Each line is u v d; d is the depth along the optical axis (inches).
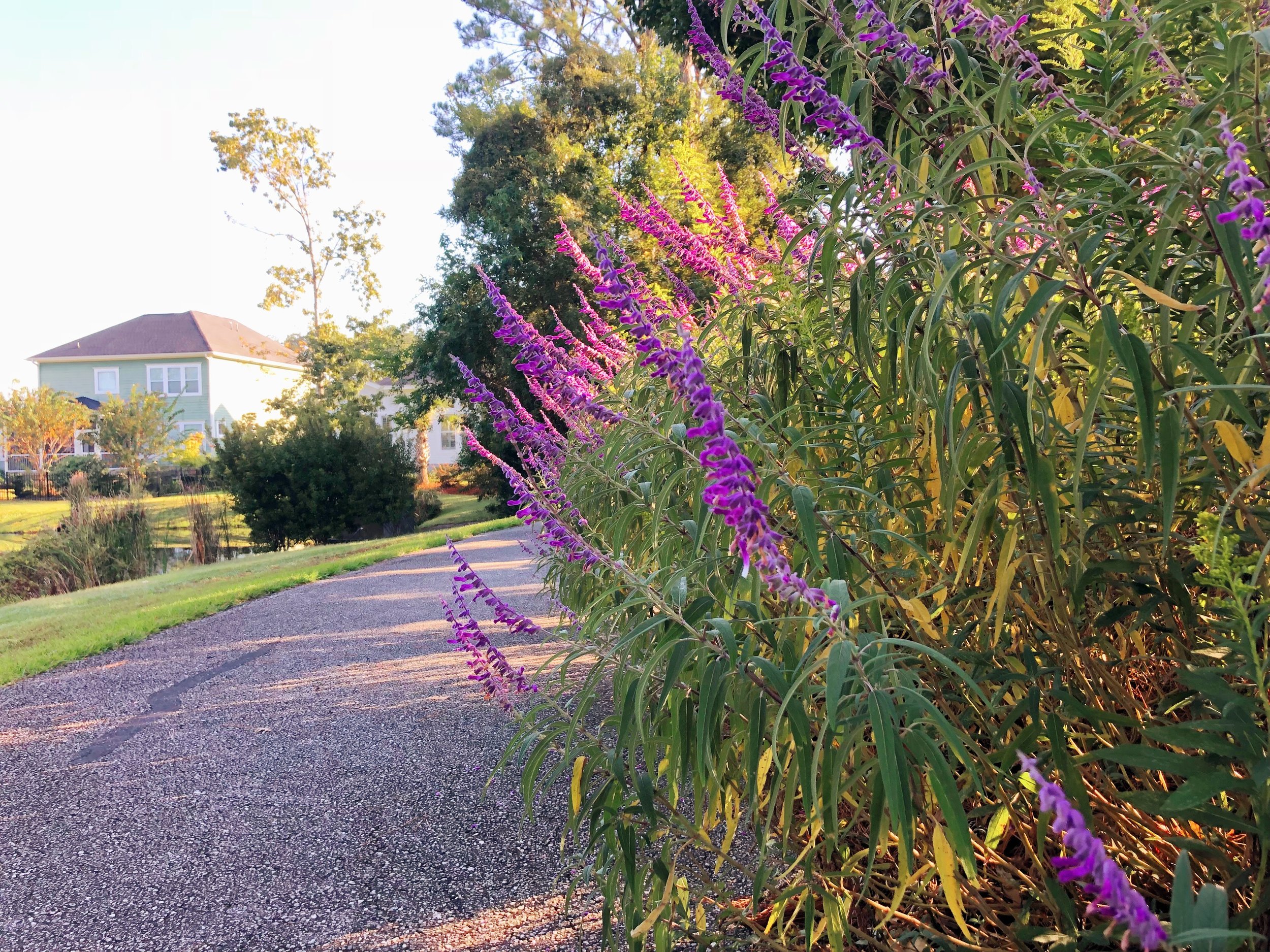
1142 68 48.9
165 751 157.9
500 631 224.7
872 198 54.4
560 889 91.7
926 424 54.7
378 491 807.7
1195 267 49.3
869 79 52.9
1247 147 36.7
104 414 1382.9
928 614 50.7
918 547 57.1
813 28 64.2
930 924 65.9
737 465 37.5
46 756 161.5
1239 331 42.8
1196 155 38.0
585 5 964.0
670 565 67.6
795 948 63.3
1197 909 22.5
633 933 60.3
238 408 1749.5
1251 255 35.1
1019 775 51.1
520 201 830.5
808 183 67.4
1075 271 41.5
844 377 70.1
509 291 826.2
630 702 60.2
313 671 213.5
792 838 69.9
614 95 846.5
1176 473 35.9
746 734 52.4
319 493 768.9
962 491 55.4
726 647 44.8
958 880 57.5
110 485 1149.7
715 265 91.3
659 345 41.5
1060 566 51.3
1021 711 47.5
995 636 47.4
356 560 457.1
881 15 50.6
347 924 88.7
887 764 36.3
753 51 58.4
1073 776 45.2
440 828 112.3
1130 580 48.3
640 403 78.0
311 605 320.8
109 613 340.2
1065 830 19.8
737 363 77.0
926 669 56.3
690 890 71.4
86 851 114.7
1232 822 33.9
